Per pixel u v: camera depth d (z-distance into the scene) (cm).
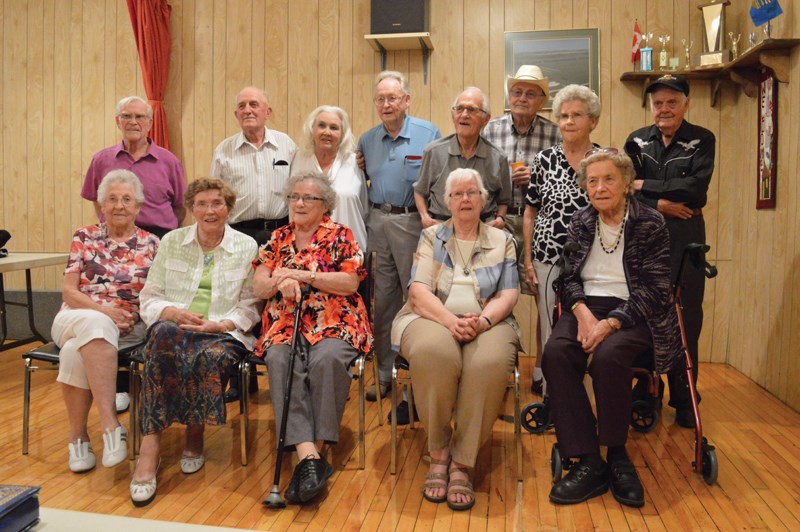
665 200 309
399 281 341
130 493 236
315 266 263
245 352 266
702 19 405
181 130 462
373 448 279
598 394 234
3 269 360
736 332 409
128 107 363
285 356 246
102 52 470
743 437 289
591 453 233
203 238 280
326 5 444
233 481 247
